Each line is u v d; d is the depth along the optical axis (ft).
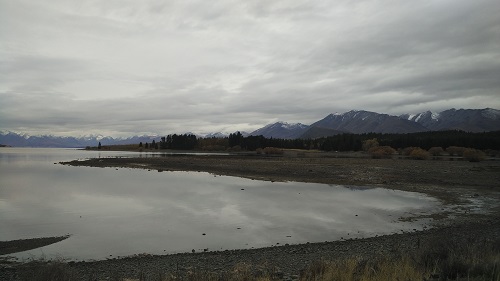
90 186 131.03
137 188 125.49
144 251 53.26
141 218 76.13
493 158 328.08
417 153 342.64
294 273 38.19
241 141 627.46
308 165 221.87
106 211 83.46
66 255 51.16
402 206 91.81
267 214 80.48
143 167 232.32
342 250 50.80
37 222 72.23
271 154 444.14
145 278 36.68
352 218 76.89
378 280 26.03
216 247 55.52
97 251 53.21
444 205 93.91
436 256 30.91
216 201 97.71
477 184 140.26
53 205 91.15
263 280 31.42
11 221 73.10
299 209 86.48
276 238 61.00
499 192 119.96
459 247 32.27
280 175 172.96
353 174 171.73
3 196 105.81
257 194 111.55
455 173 173.47
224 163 248.11
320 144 590.96
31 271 32.71
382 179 154.40
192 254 50.44
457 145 462.19
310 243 56.49
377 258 34.83
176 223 71.67
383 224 71.56
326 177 163.43
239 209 86.22
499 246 34.50
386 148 409.28
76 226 68.90
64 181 149.07
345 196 108.78
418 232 62.80
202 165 235.61
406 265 27.61
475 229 64.49
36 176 172.14
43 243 57.41
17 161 320.50
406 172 177.68
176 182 145.89
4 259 48.98
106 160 298.76
